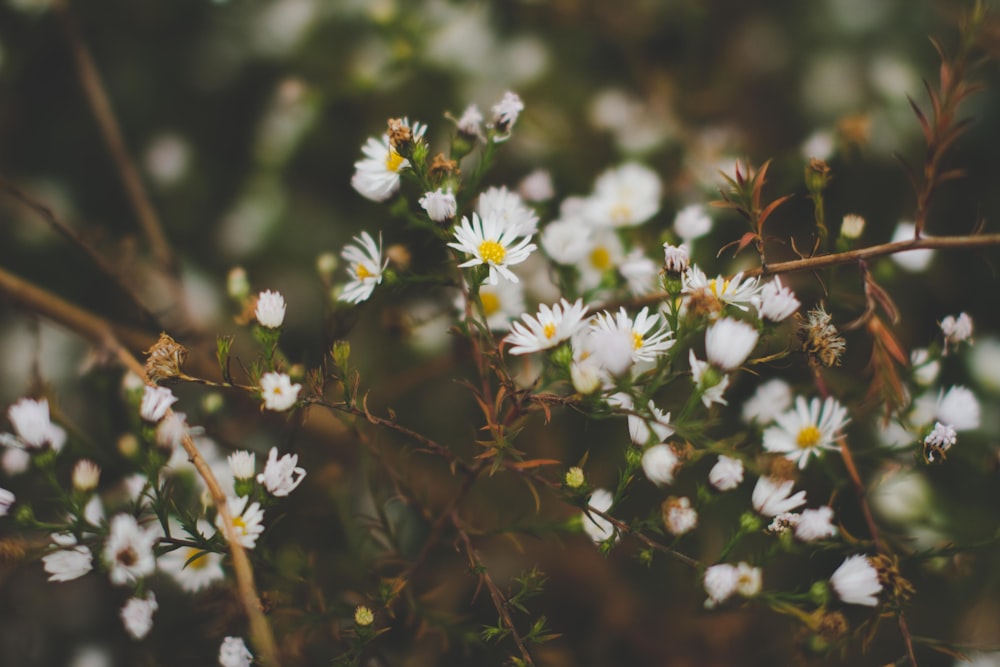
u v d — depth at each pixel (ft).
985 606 1.11
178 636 1.05
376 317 1.25
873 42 1.31
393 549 1.03
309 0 1.34
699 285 0.89
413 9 1.31
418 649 1.09
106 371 1.07
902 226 1.03
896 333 1.21
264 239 1.28
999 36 1.07
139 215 1.20
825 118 1.30
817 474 1.09
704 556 1.14
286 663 0.99
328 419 1.16
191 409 1.17
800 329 0.91
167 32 1.34
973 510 1.12
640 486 1.20
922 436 0.95
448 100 1.30
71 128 1.32
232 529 0.89
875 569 0.88
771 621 1.14
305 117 1.28
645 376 0.88
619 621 1.19
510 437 0.89
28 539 0.98
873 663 1.11
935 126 0.89
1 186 1.03
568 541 1.22
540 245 1.11
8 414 0.92
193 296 1.26
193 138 1.35
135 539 0.88
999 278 1.23
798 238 1.22
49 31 1.29
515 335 0.87
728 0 1.38
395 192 0.94
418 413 1.25
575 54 1.35
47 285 1.26
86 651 1.10
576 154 1.27
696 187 1.24
